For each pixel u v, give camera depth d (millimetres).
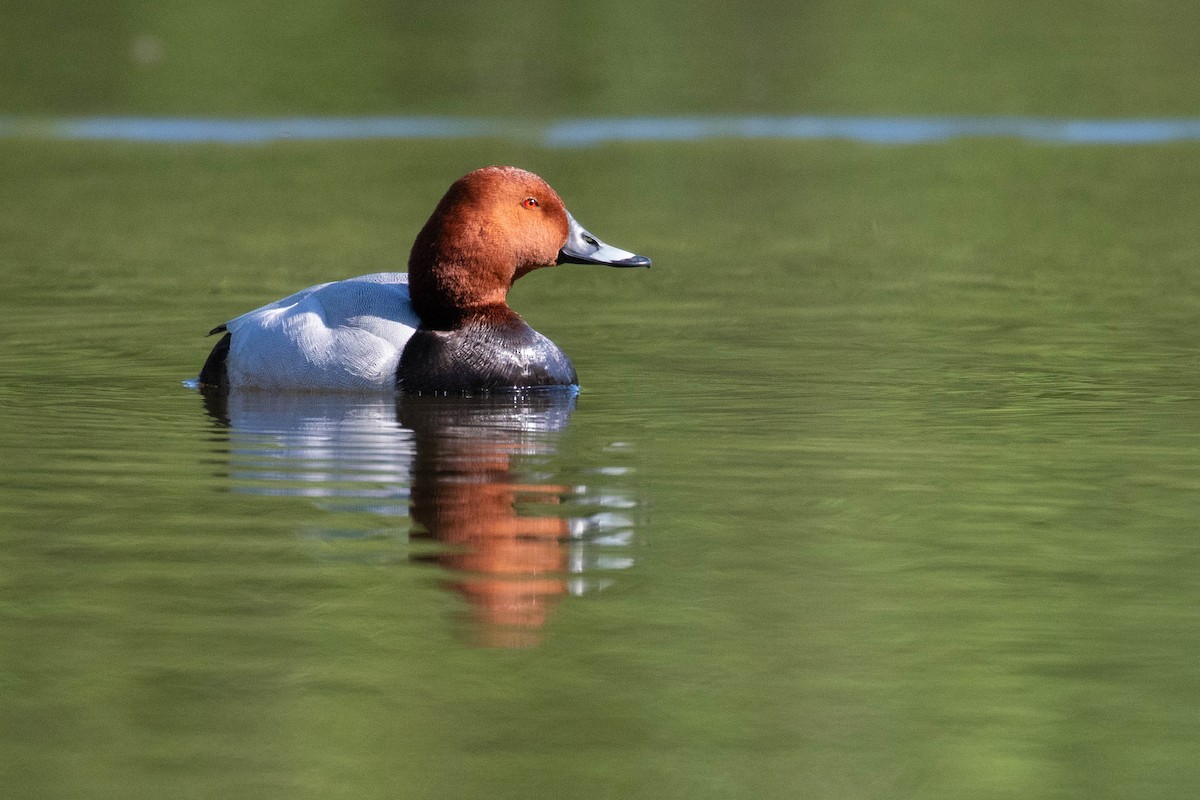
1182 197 23750
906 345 14297
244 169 26500
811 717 6352
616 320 15727
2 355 13711
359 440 10641
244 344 12383
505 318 12422
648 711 6383
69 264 19234
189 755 6016
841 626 7246
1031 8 39125
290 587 7707
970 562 8102
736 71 33438
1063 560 8141
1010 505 9102
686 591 7676
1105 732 6223
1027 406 11750
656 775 5859
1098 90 31797
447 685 6617
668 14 38625
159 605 7453
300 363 12203
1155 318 15602
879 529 8648
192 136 29219
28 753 6023
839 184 25125
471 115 30312
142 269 18859
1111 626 7246
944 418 11375
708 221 22375
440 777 5848
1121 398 12023
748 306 16516
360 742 6121
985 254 19875
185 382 12672
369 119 30156
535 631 7180
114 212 23094
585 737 6168
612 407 11789
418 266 12320
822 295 17188
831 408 11719
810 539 8469
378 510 8961
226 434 10797
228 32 36375
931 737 6180
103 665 6797
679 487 9469
